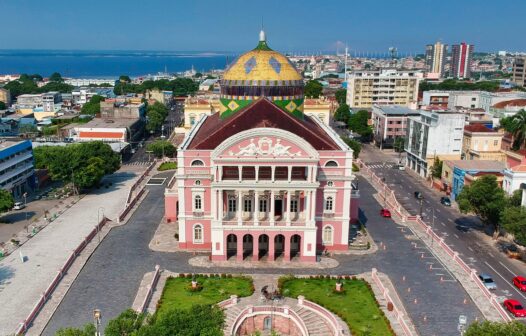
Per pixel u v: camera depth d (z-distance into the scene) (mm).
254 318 70500
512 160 128125
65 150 134875
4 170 124000
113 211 119438
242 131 90875
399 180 153125
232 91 104375
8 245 96688
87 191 138250
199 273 84625
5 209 106875
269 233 89125
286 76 103250
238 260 90438
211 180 90312
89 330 51750
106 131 192375
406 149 173375
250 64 103062
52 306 72188
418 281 82250
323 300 75500
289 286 80000
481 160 137500
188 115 155375
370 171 159625
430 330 67562
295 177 91750
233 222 88938
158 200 127500
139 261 89062
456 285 81062
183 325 50031
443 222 113875
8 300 74250
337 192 92875
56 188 142500
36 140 187625
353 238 101250
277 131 85125
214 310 54688
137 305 73062
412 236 103188
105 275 83000
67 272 83500
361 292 78188
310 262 89938
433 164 153000
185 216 93938
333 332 67438
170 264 88188
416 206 126250
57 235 102438
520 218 87062
